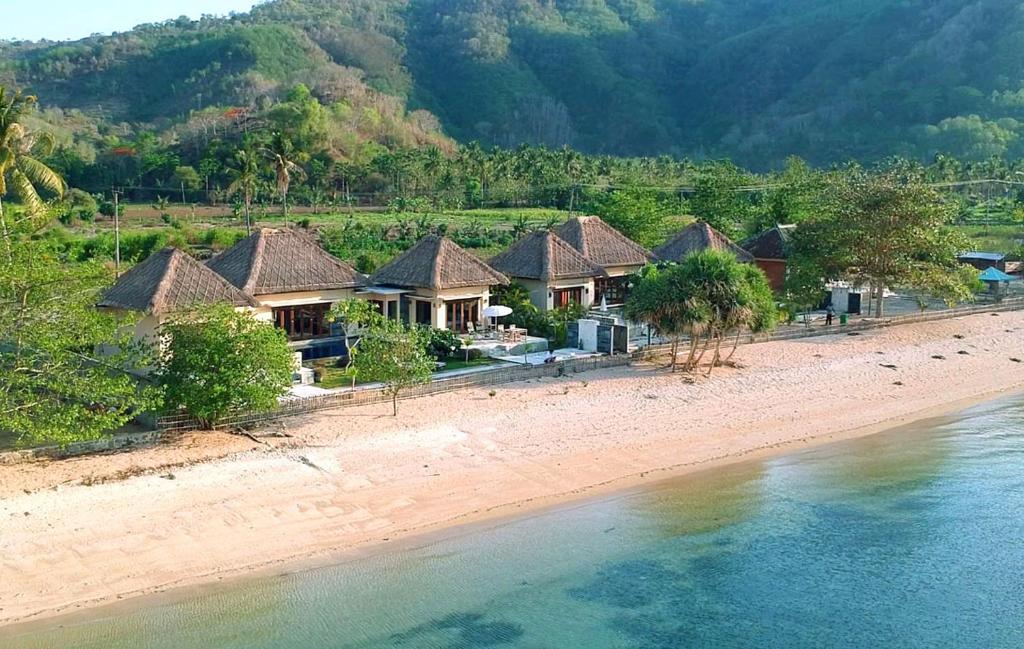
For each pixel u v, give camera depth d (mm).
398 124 164625
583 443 34438
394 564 25438
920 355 50438
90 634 21266
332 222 95938
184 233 80188
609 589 24812
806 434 37219
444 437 33906
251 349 32250
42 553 24297
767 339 52062
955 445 36344
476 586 24594
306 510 27828
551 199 121000
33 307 28516
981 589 25250
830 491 31484
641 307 43719
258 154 110812
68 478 28406
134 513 26703
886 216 56625
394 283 49375
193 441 31906
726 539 27797
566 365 43031
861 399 42125
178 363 31953
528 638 22219
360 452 32062
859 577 25828
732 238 88438
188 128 148750
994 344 53688
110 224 91938
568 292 54906
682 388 41594
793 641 22547
